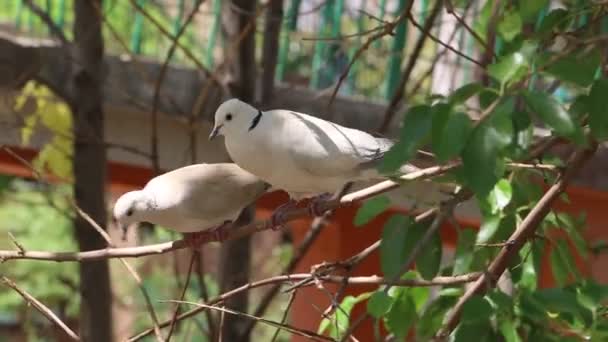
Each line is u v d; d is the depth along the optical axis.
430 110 4.23
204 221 6.91
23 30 14.38
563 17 5.56
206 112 10.42
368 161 6.43
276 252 21.00
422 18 11.82
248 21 9.47
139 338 7.07
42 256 6.61
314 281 6.28
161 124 11.15
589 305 5.14
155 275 21.72
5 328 24.06
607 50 5.62
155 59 11.25
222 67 9.74
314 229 9.62
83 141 9.31
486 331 5.09
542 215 5.52
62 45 10.16
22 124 9.59
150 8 14.12
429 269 5.45
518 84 4.28
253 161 6.44
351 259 6.48
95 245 9.95
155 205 6.83
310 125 6.39
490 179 3.99
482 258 6.26
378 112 10.71
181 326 17.75
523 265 6.17
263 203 11.82
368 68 11.89
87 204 9.88
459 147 4.02
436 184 6.10
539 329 5.32
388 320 6.30
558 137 5.39
